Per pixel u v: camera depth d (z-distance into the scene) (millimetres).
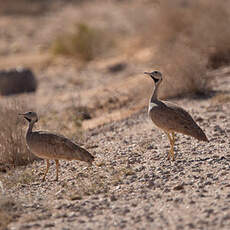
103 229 18797
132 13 105062
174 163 26422
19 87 58906
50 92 57969
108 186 24031
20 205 22250
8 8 118000
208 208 19750
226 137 30000
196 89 41969
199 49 55062
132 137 33344
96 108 45188
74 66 72188
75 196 22812
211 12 62656
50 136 25484
